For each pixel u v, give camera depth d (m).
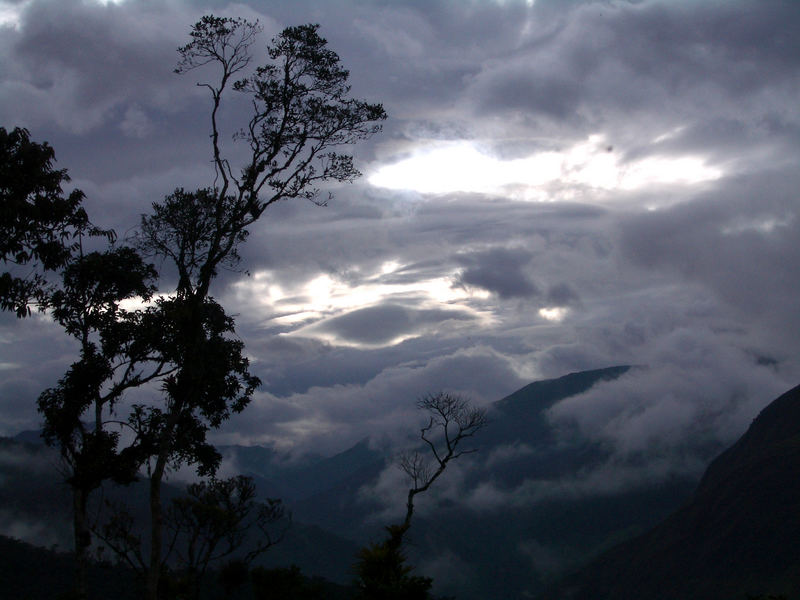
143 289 24.84
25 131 22.91
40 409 23.02
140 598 23.39
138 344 23.52
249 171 24.42
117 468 22.81
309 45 24.81
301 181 25.22
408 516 22.44
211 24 24.58
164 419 24.05
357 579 19.75
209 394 25.50
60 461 23.69
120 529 22.64
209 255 23.58
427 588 19.06
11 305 22.83
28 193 22.97
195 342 23.30
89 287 24.03
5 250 22.72
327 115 25.00
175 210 23.84
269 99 24.98
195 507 23.98
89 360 23.23
